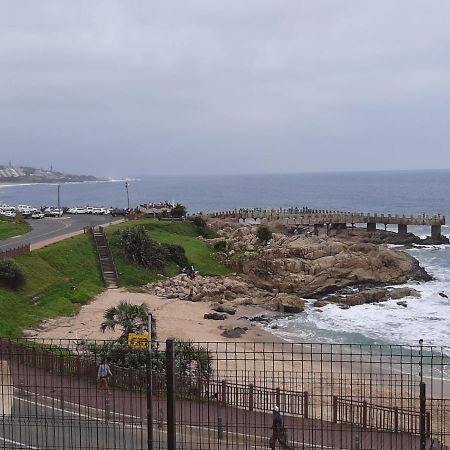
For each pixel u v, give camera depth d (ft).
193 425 86.48
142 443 80.33
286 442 83.61
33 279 192.24
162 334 173.58
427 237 401.49
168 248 258.78
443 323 203.92
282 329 195.21
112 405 93.04
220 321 199.41
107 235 252.01
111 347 110.73
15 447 80.18
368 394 113.91
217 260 271.69
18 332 155.22
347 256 263.08
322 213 407.44
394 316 212.84
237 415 86.02
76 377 102.58
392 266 272.51
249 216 392.68
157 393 90.99
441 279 280.92
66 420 86.43
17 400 90.74
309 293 243.19
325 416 98.43
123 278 227.40
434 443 87.45
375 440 88.43
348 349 167.63
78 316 178.91
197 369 103.19
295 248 270.26
